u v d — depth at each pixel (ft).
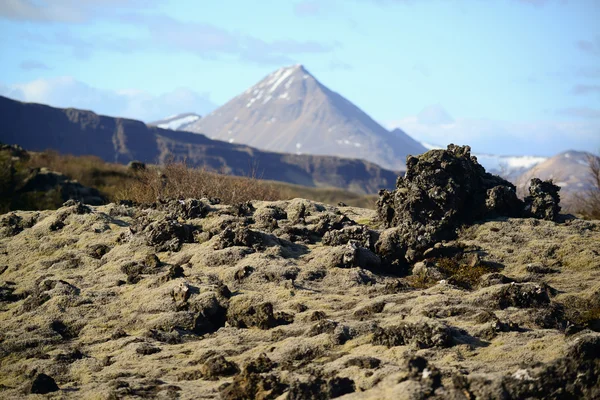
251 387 53.47
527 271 84.69
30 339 73.56
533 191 101.96
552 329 62.90
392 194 101.91
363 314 69.97
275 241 92.99
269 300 76.28
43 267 97.55
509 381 48.37
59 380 63.46
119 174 236.43
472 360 55.93
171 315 74.38
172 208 108.27
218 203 117.19
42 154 261.65
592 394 47.32
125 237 100.58
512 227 95.66
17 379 64.95
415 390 48.34
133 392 56.54
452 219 96.73
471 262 86.53
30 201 181.27
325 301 75.25
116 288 85.05
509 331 61.41
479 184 101.55
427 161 98.94
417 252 89.15
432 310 67.82
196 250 93.04
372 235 93.30
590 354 50.21
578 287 78.64
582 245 88.99
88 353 70.13
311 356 61.11
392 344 60.23
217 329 73.97
